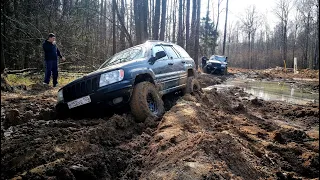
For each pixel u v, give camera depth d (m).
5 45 12.48
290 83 17.62
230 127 4.98
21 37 13.02
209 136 3.43
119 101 4.82
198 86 8.12
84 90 4.83
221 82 17.47
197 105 6.09
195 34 20.98
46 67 8.40
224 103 8.41
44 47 8.30
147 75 5.61
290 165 3.84
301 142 4.98
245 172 3.06
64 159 2.91
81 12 17.98
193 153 3.01
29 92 7.12
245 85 16.03
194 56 21.09
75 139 3.49
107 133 3.93
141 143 3.80
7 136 3.67
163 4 15.59
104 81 4.73
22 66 13.80
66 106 5.04
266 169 3.39
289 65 57.00
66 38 13.58
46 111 5.10
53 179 2.52
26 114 4.68
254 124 6.05
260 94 12.02
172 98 7.45
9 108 5.01
